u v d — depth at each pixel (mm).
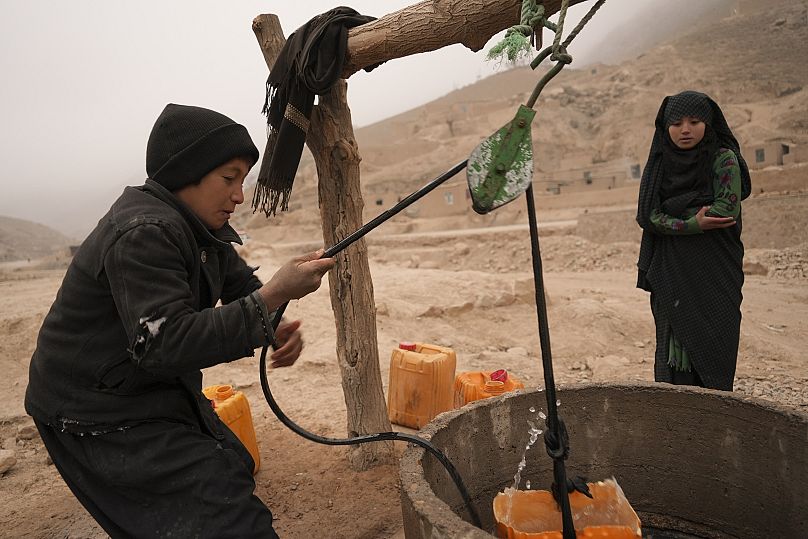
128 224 1818
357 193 3770
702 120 3010
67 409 1920
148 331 1724
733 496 2369
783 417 2180
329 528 3178
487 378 4070
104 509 1957
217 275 2174
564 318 7691
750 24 72562
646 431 2539
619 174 37969
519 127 1710
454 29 2912
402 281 9281
